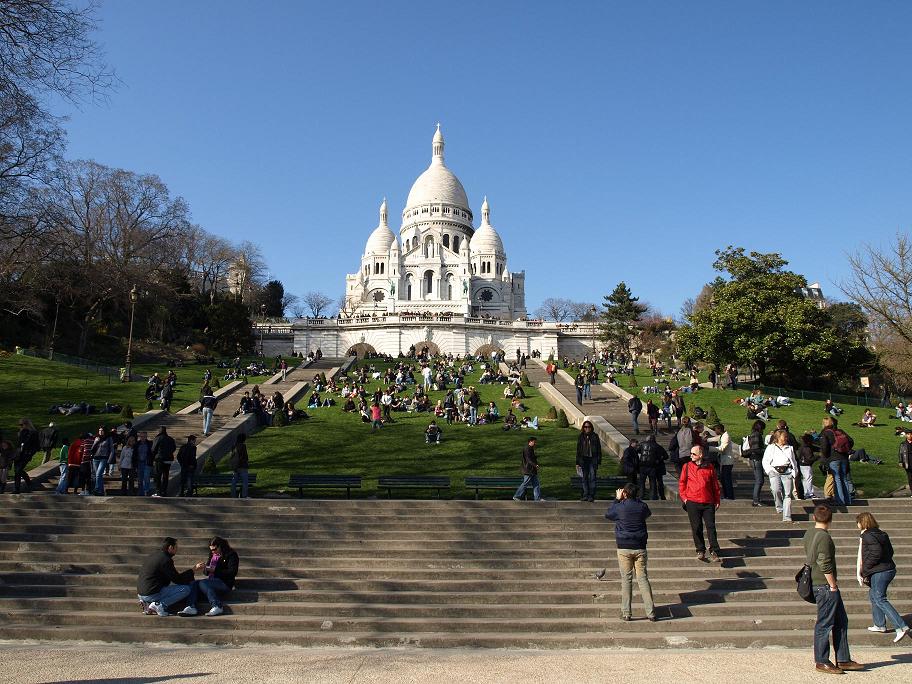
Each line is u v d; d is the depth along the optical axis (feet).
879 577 44.42
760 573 54.65
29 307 190.19
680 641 45.03
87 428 112.27
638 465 70.08
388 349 292.81
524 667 39.52
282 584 52.70
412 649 44.27
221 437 104.37
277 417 123.34
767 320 174.81
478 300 445.78
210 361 233.76
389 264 422.82
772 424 129.29
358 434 116.16
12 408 126.62
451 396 143.54
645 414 135.33
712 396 157.58
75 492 73.20
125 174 237.66
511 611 49.42
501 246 470.39
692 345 187.62
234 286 348.79
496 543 59.47
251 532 60.80
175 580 49.06
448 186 487.61
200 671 38.42
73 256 189.06
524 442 111.24
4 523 61.93
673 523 63.57
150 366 211.82
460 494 79.82
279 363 207.62
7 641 45.47
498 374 184.03
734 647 45.11
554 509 65.87
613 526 62.95
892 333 181.27
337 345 301.84
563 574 54.65
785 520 63.31
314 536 60.64
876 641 45.34
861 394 191.72
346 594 51.21
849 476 68.85
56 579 53.26
